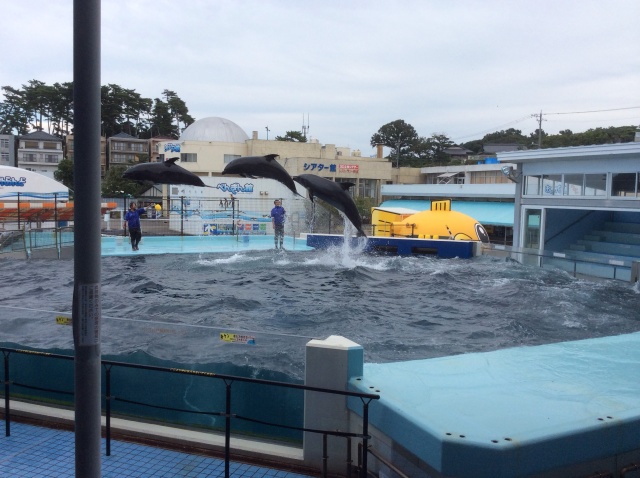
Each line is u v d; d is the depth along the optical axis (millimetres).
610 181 16000
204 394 5215
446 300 11438
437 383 4203
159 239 22844
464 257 18875
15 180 23797
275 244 20656
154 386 5383
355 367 4277
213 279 13891
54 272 14633
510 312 10266
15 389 5988
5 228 27078
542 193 18328
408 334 8430
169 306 10406
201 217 29312
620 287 13109
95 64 2453
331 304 10820
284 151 50750
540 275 15000
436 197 44875
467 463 3150
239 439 4809
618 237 19266
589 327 9188
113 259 17594
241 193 32281
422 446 3371
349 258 18453
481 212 38688
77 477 2607
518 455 3158
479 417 3531
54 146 67500
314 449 4312
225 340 5805
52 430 4926
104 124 75625
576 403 3814
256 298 11359
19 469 4184
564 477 3395
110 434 4691
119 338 6230
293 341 5477
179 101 83000
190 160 48969
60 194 25781
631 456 3635
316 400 4289
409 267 16406
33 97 78000
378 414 3846
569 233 19750
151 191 48562
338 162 49469
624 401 3865
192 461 4414
